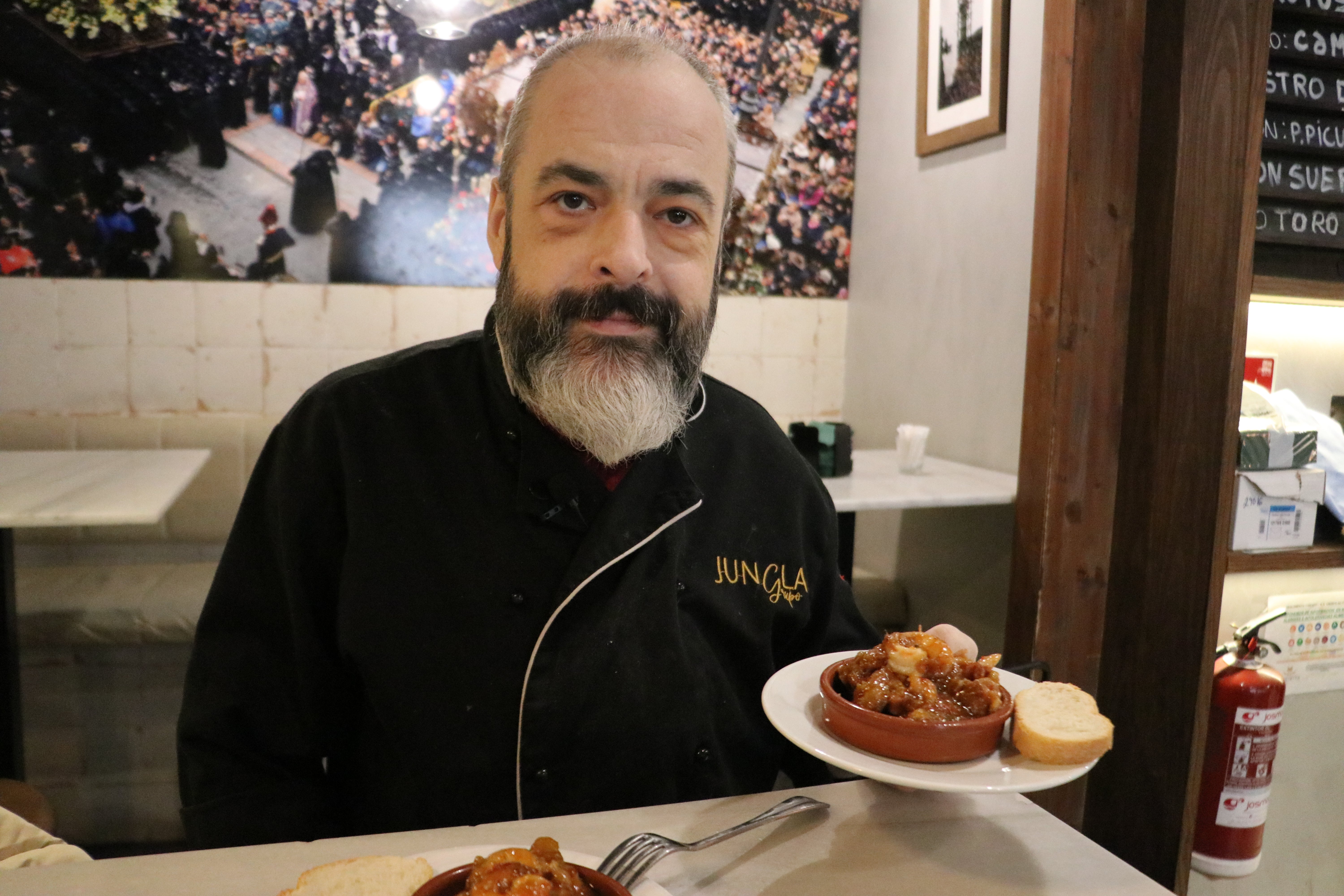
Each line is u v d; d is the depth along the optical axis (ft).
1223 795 5.71
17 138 9.44
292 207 10.08
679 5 10.44
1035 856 2.33
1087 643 6.62
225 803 3.08
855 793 2.65
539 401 2.98
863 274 10.84
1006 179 7.72
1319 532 6.41
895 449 9.93
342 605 3.12
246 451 10.14
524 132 2.94
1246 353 5.65
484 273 10.59
